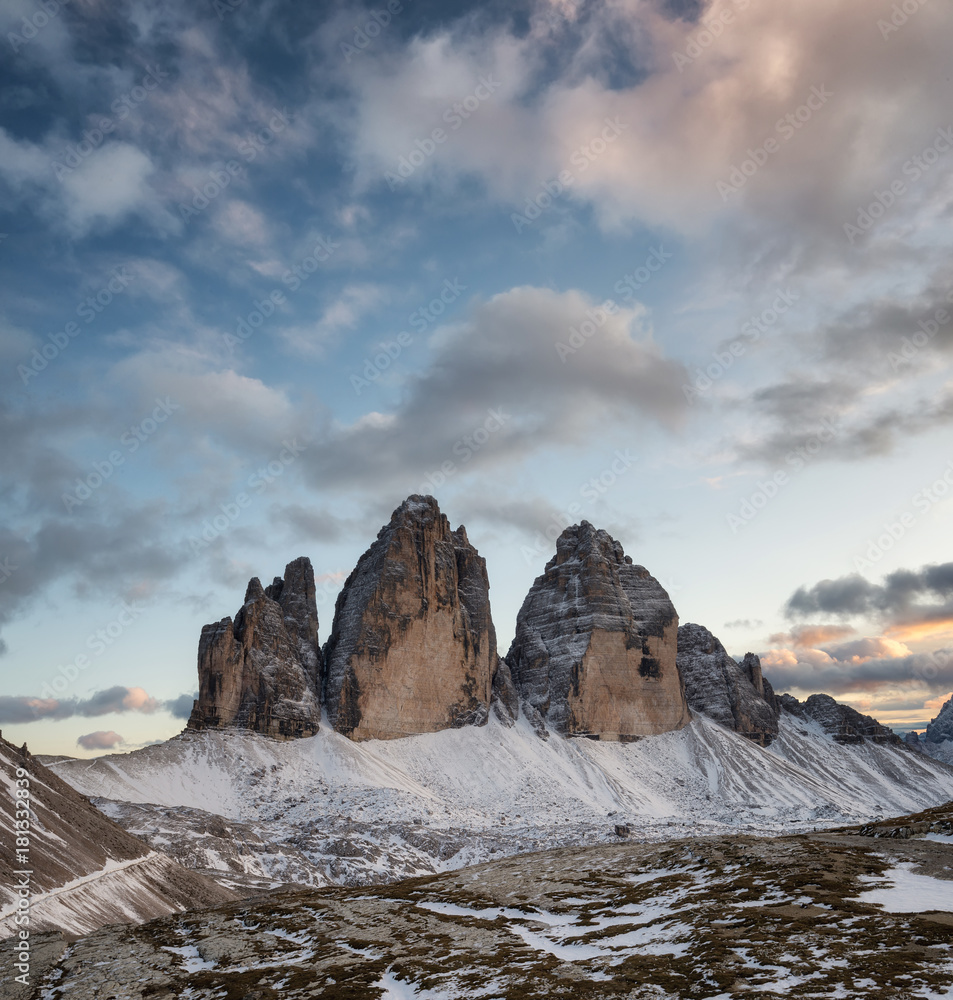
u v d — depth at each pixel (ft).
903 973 165.89
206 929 331.57
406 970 228.02
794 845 342.23
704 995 170.91
